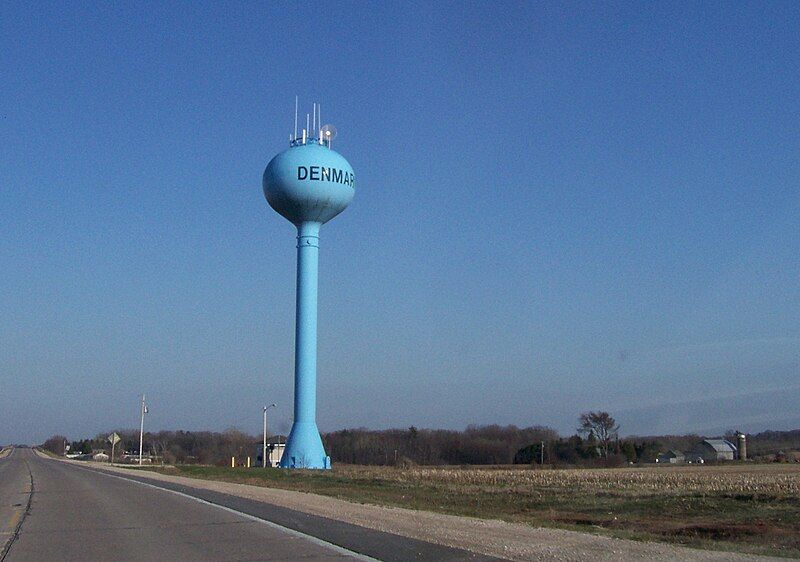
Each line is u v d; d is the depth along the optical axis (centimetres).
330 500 2914
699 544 1714
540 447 10681
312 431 6112
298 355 6131
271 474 5275
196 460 10912
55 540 1783
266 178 6184
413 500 3127
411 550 1522
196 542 1683
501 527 1959
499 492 3641
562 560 1408
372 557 1438
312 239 6212
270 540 1684
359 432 12162
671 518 2536
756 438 16400
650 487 3800
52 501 2877
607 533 1892
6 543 1762
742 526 2259
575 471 6262
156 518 2202
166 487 3731
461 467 8381
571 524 2216
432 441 11744
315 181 6034
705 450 11662
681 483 4084
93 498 3003
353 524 1991
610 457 10200
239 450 11862
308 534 1777
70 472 5669
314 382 6153
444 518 2194
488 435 12031
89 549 1628
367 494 3438
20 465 7456
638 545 1625
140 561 1449
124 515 2308
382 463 11225
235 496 3073
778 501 2911
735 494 3222
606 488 3794
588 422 10900
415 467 7625
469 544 1611
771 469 6712
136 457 12712
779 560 1438
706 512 2677
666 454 11619
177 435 15538
